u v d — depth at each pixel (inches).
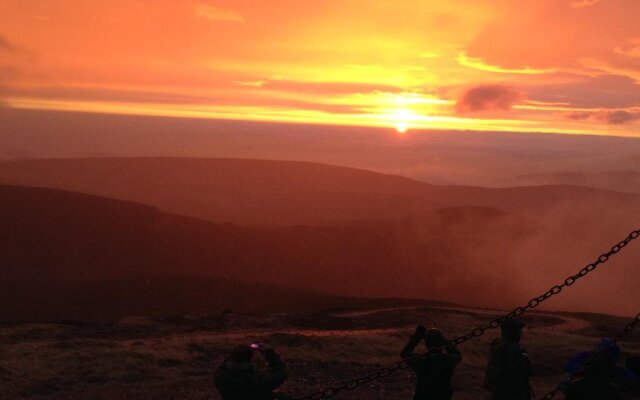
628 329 281.6
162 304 1485.0
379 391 490.9
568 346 676.1
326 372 535.8
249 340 638.5
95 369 519.2
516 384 303.1
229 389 258.5
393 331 756.6
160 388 476.4
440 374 307.9
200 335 698.2
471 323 851.4
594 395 276.1
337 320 815.7
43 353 558.3
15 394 453.4
